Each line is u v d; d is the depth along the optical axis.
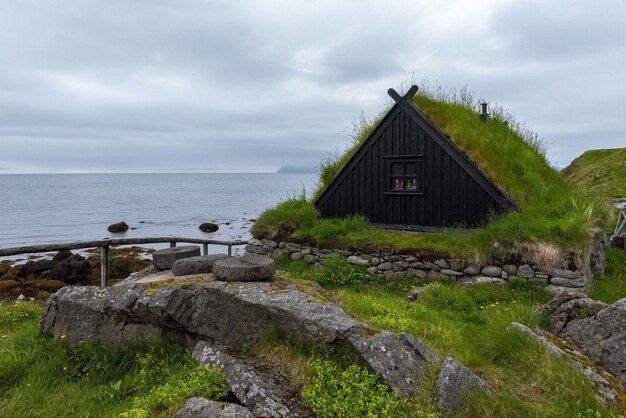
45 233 39.59
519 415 4.14
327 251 12.33
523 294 9.11
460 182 11.60
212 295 5.41
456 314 7.87
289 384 4.36
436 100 13.77
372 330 4.93
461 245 10.41
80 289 5.97
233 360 4.48
